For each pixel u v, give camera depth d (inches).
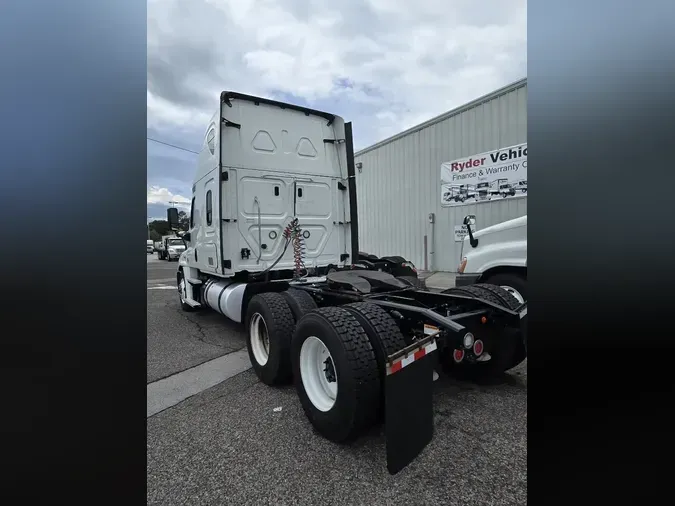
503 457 82.9
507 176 302.7
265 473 79.7
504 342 117.3
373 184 441.4
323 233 190.9
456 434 92.5
